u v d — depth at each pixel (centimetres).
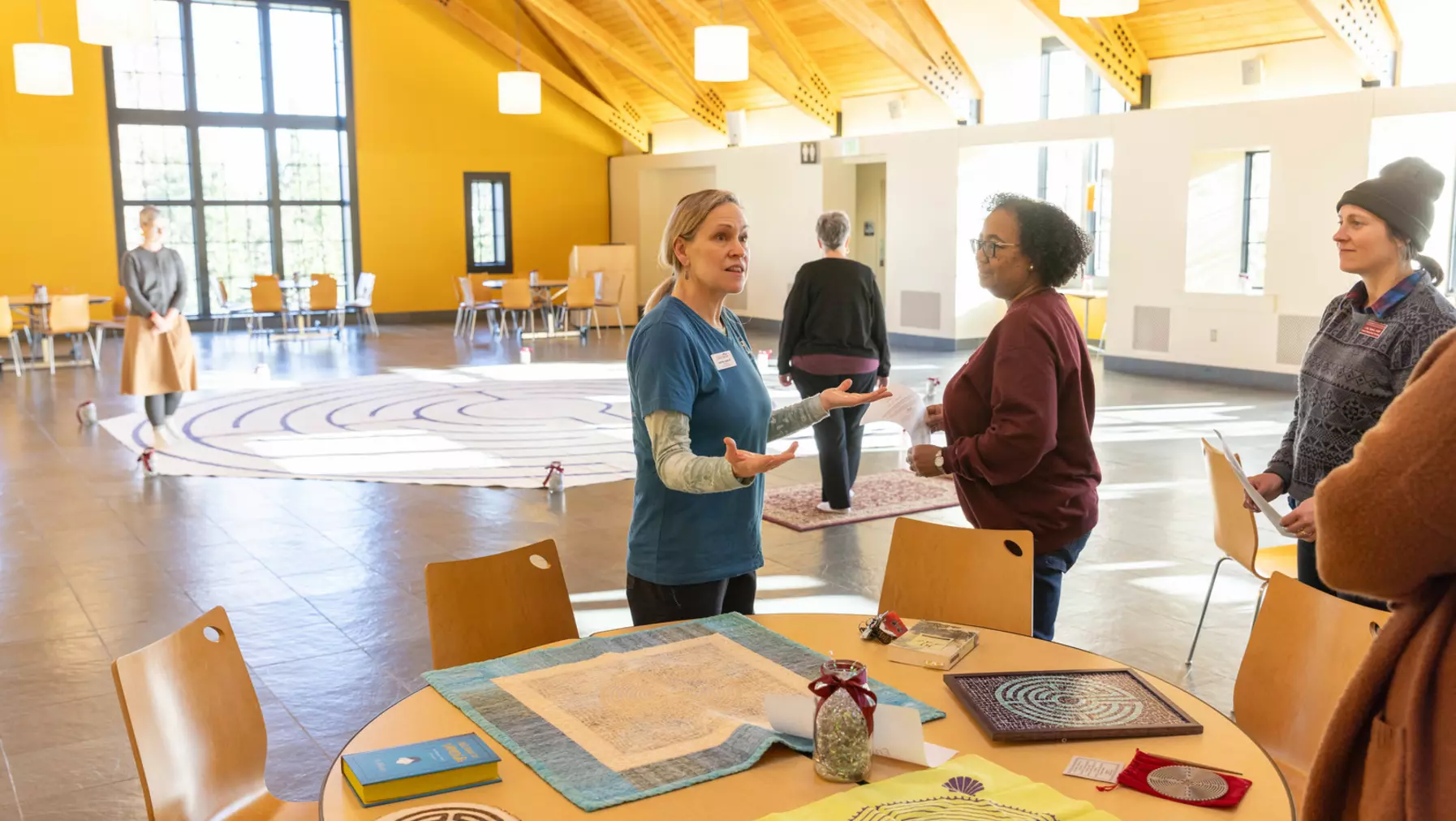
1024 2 1083
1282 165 1036
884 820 153
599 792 162
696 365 243
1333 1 927
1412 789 120
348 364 1294
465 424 898
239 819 208
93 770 317
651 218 1911
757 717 189
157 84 1612
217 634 225
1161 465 724
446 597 250
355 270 1778
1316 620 222
